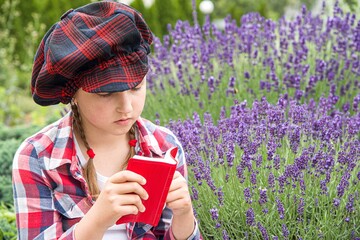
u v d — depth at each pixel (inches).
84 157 83.5
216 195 112.6
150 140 86.6
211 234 110.8
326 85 169.8
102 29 72.3
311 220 106.3
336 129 127.7
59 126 84.0
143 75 74.1
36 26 348.8
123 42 72.7
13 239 129.1
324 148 120.6
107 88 72.0
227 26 188.7
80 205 81.8
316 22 189.6
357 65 168.7
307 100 165.3
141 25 79.0
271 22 187.0
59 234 79.9
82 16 74.2
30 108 313.6
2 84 351.9
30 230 80.7
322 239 104.5
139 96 75.9
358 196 109.7
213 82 158.2
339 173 116.3
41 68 78.4
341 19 185.0
